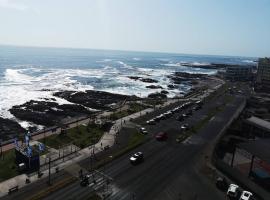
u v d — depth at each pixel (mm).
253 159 62156
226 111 127875
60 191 52406
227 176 61938
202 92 187125
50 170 60812
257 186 54719
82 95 169250
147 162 67188
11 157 67000
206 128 98312
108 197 51062
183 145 80125
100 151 72188
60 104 143500
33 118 116500
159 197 52156
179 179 59406
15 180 56188
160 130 93562
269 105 140625
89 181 56594
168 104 138375
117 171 61688
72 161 65625
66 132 85938
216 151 77688
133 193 52969
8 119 114438
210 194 54094
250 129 92688
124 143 79125
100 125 93375
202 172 63219
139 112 117312
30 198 49438
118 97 167625
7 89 178375
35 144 74625
